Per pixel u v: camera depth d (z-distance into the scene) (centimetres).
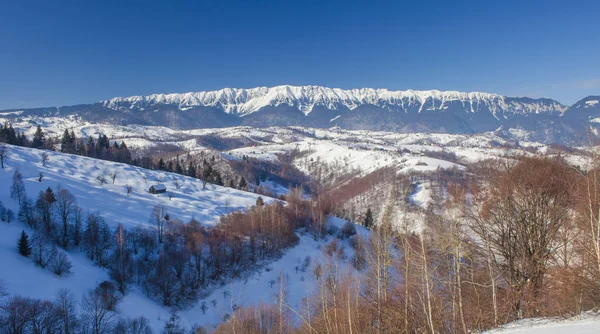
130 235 7831
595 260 1955
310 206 11125
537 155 2466
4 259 5444
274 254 7825
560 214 2169
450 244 2005
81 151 16600
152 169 16388
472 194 2584
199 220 10038
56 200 8031
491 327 2002
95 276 6334
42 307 3984
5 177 9719
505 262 2361
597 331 1316
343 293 2419
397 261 2072
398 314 1977
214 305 6431
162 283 6419
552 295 2005
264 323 4038
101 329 4341
